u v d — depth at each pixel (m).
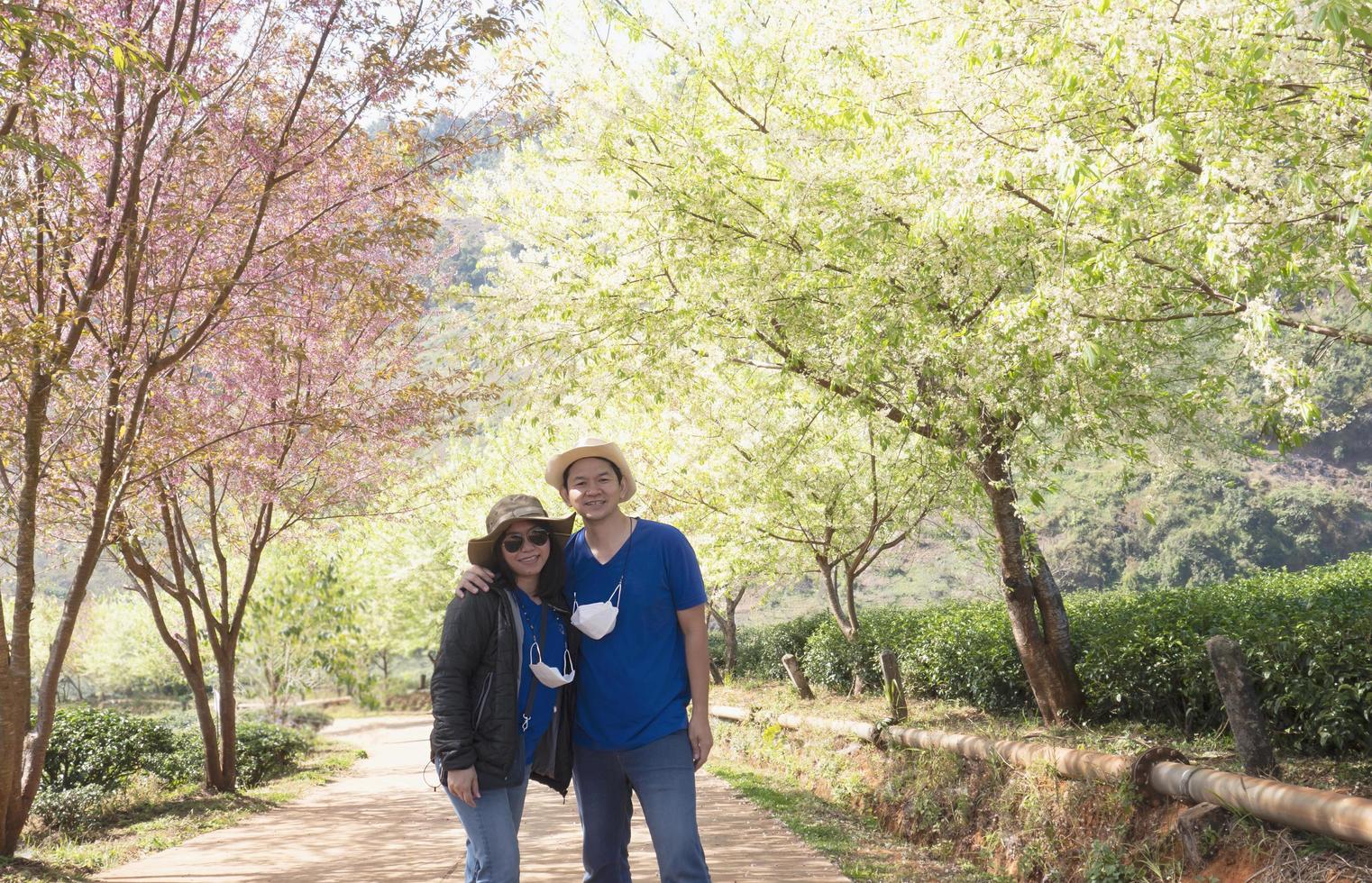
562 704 3.30
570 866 6.03
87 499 8.30
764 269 7.70
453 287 9.28
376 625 34.75
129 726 13.13
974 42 5.22
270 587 25.16
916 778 7.90
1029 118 5.45
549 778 3.29
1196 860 4.59
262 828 9.12
